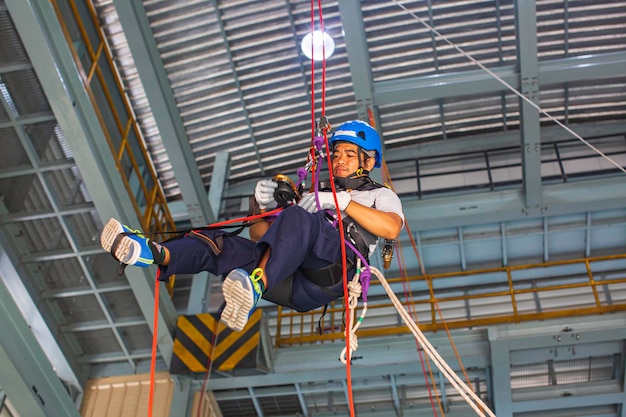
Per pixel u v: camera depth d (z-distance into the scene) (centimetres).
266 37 1333
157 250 386
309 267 402
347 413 1410
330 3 1291
